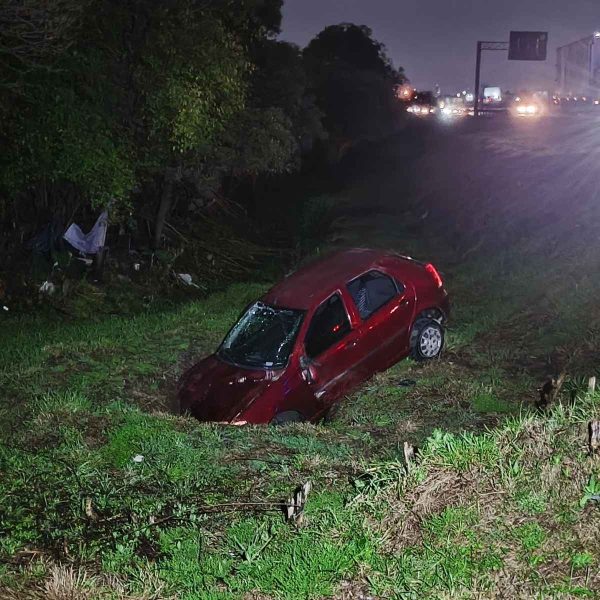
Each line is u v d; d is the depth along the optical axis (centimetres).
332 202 3778
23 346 1486
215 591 530
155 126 2206
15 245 2280
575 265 1576
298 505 630
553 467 610
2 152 2016
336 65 6638
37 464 794
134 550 619
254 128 2656
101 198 2077
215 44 2250
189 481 748
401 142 5050
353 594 507
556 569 505
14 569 591
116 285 2309
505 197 2445
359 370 1095
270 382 1024
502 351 1177
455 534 552
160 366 1258
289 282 1148
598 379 969
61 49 1784
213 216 3472
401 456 763
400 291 1148
